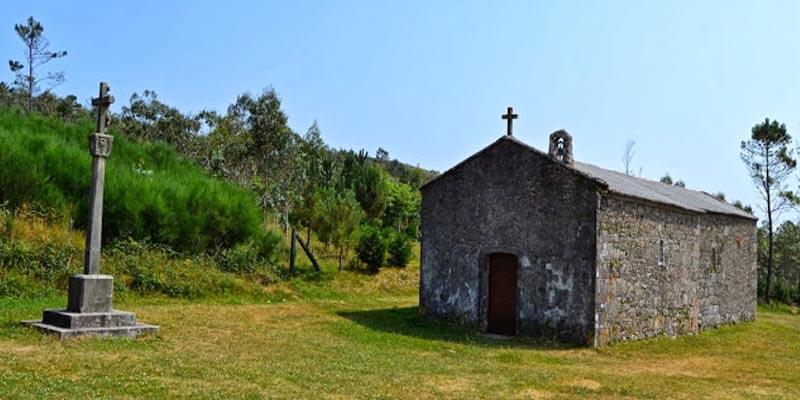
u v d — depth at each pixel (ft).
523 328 62.80
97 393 28.58
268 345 46.60
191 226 83.30
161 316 56.03
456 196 68.59
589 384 40.04
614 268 61.72
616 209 62.49
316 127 165.99
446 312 68.23
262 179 139.03
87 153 88.84
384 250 104.27
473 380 39.04
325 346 48.42
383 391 33.94
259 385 33.12
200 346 43.91
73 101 191.72
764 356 59.93
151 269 71.20
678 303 73.36
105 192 77.92
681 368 50.96
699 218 79.97
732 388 42.29
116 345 41.06
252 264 84.69
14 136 84.17
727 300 87.15
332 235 99.30
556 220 61.72
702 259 80.69
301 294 82.84
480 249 66.28
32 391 27.89
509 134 65.82
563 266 61.00
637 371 48.01
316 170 160.76
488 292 66.13
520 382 39.32
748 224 95.86
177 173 106.63
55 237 69.77
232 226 89.10
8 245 63.82
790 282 175.22
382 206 151.74
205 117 167.73
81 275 45.80
